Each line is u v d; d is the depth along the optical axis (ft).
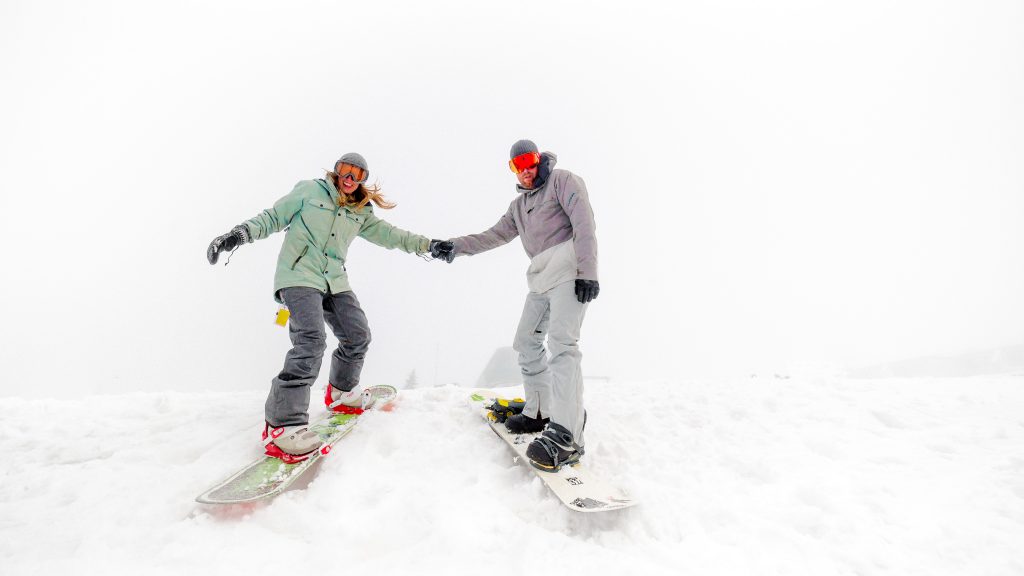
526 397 9.11
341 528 5.61
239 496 5.93
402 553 5.15
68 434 8.64
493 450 8.29
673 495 6.73
